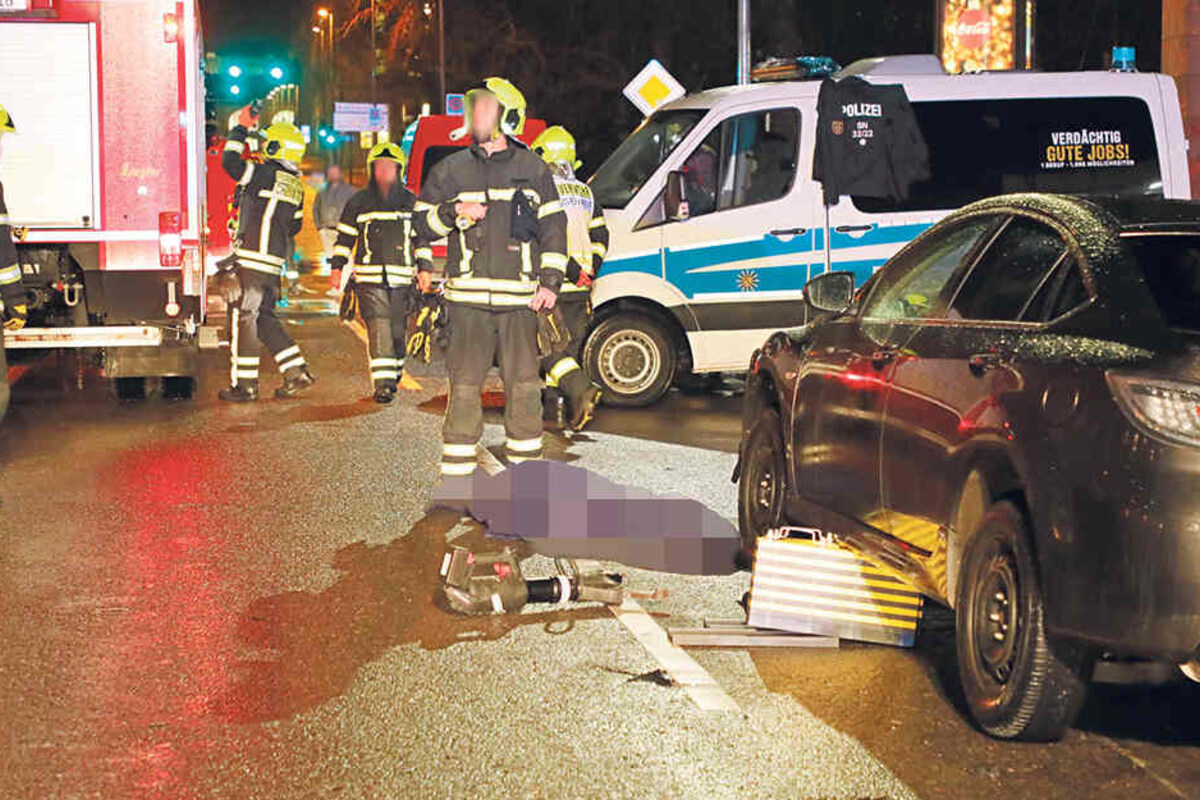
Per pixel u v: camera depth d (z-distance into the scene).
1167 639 4.56
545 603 6.92
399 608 6.84
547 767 4.95
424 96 62.81
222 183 21.97
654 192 13.12
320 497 9.22
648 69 15.70
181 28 12.70
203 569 7.52
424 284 8.59
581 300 11.52
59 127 12.64
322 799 4.70
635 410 13.26
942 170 13.00
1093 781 4.85
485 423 12.27
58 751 5.10
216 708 5.52
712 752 5.09
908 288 6.39
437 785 4.80
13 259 8.98
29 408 12.96
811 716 5.44
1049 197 5.79
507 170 8.29
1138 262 5.11
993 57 20.62
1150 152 13.12
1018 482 5.14
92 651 6.20
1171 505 4.53
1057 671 4.89
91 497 9.24
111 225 12.76
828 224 13.02
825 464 6.64
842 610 6.27
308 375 13.53
